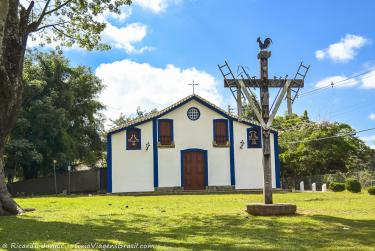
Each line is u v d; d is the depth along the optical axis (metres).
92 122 44.53
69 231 10.69
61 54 40.91
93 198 24.72
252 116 35.75
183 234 10.30
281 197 22.72
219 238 9.74
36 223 12.19
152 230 10.98
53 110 37.44
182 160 32.69
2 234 10.10
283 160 41.28
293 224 11.84
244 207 16.89
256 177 33.38
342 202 18.95
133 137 32.28
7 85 13.92
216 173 33.03
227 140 33.44
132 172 31.98
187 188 32.53
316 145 40.78
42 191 39.00
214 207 17.11
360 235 10.00
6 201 15.05
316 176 38.53
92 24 19.97
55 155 38.47
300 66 15.11
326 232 10.51
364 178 36.28
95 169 38.41
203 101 33.19
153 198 23.59
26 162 37.03
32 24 16.02
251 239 9.62
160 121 32.81
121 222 12.52
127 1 19.72
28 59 40.28
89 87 44.12
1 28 10.21
